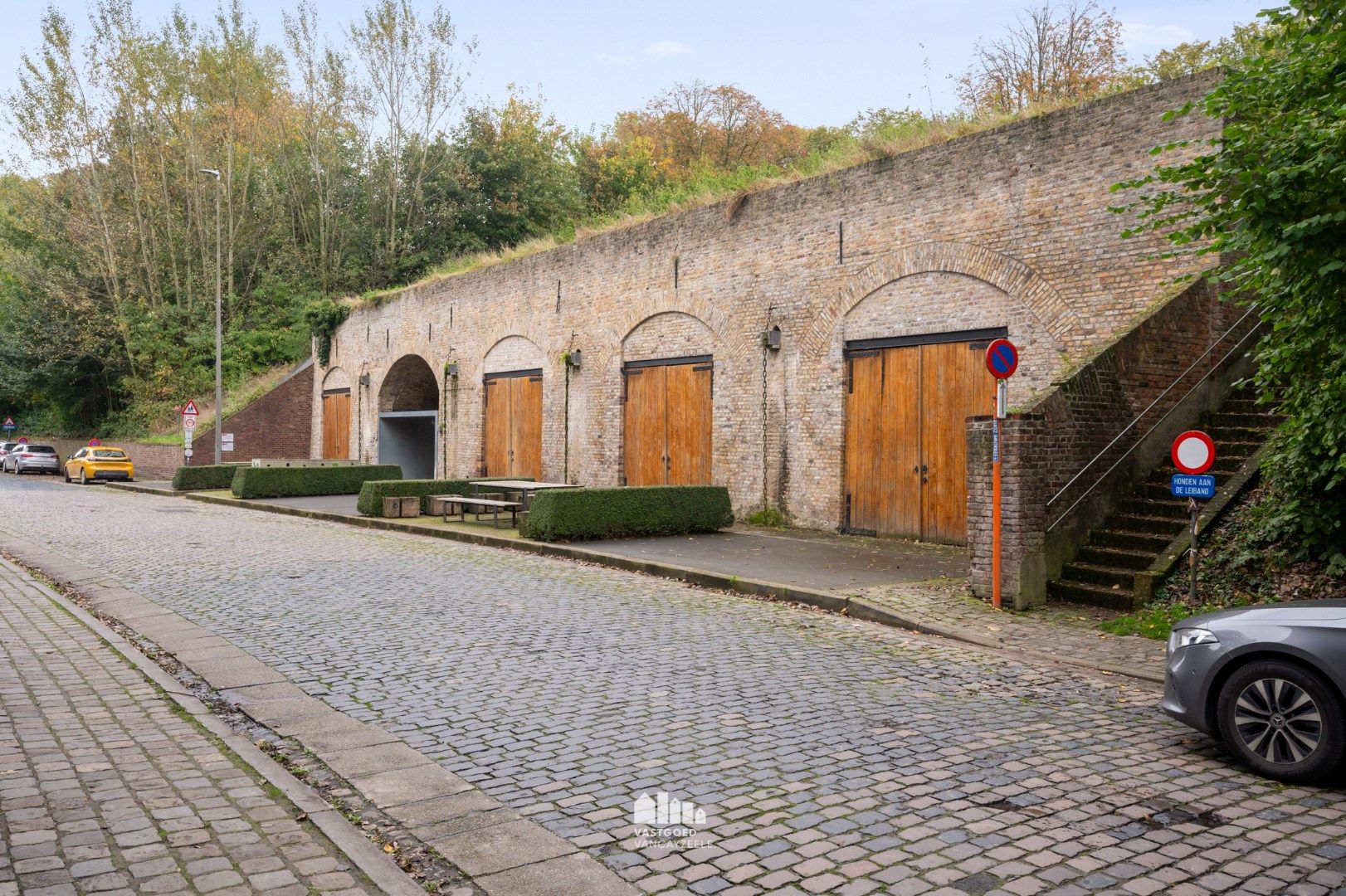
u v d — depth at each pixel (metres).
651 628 8.61
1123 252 12.03
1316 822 4.32
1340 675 4.66
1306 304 7.66
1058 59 26.81
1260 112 7.39
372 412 30.80
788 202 16.67
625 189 44.50
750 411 17.38
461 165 41.44
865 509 15.33
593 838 4.12
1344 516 8.51
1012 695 6.58
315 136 40.22
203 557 13.30
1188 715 5.26
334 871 3.73
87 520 18.84
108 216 40.28
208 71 39.22
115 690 6.43
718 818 4.33
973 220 13.73
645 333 19.98
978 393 13.66
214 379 38.44
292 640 8.00
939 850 4.00
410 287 28.83
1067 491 10.22
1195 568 8.67
